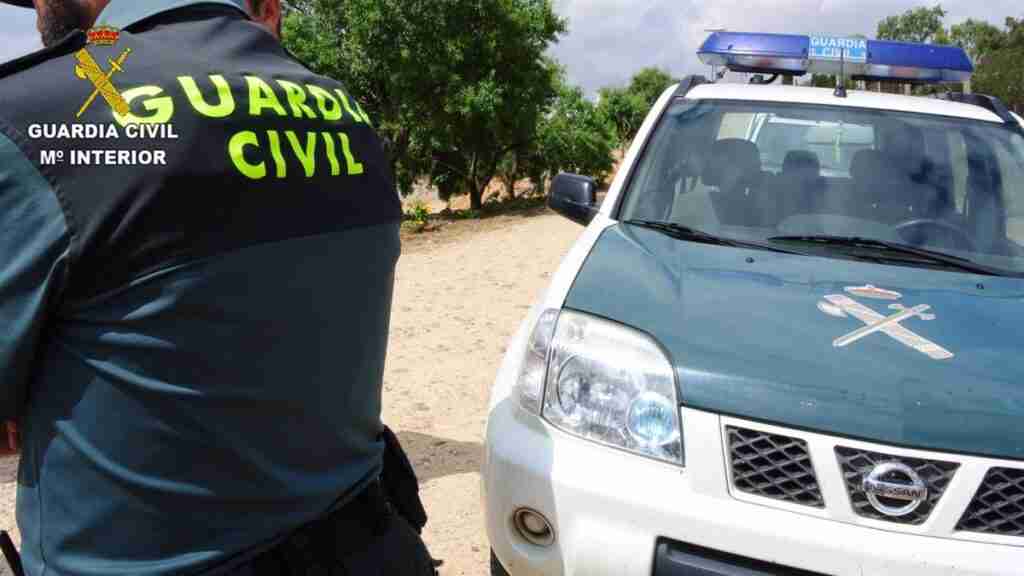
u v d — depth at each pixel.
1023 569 1.91
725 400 2.09
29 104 1.06
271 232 1.19
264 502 1.21
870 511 1.98
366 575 1.33
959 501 1.96
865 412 2.03
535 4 14.93
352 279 1.33
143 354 1.10
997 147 3.44
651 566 2.03
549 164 17.92
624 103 28.77
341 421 1.34
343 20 14.27
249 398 1.18
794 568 1.96
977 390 2.08
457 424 4.35
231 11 1.31
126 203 1.07
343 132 1.35
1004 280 2.84
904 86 4.43
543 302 2.64
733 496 2.04
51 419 1.12
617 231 3.09
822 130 3.48
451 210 16.94
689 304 2.43
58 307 1.09
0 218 1.05
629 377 2.20
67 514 1.14
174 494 1.14
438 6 13.67
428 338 5.92
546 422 2.28
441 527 3.30
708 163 3.41
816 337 2.28
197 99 1.14
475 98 13.92
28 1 1.31
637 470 2.11
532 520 2.21
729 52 4.13
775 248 3.01
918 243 3.07
